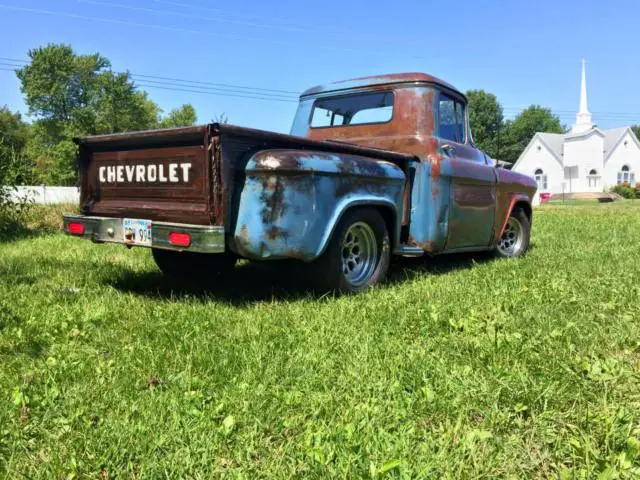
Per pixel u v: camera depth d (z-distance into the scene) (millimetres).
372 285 4871
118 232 4398
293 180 4008
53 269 5719
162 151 4227
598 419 2375
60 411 2480
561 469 2086
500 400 2588
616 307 4121
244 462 2109
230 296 4703
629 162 55688
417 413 2471
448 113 5953
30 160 11164
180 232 3939
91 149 4844
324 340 3373
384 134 5781
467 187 5953
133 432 2268
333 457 2119
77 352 3270
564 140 55031
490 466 2070
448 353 3174
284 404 2553
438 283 5098
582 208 24203
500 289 4719
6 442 2238
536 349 3213
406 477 1971
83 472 2053
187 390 2689
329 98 6324
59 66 62375
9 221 9898
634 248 7379
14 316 3883
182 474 2023
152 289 5031
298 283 4613
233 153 3910
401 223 5238
